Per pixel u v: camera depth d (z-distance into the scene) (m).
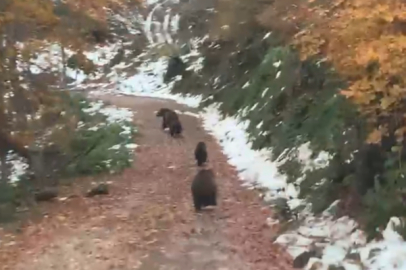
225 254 9.55
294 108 15.61
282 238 10.00
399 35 7.33
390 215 8.86
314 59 12.09
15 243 10.62
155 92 38.28
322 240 9.62
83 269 9.19
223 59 28.22
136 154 18.06
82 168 15.65
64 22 13.33
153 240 10.39
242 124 20.64
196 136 21.12
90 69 14.36
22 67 13.55
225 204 12.45
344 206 10.49
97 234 10.86
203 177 11.98
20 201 13.08
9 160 15.04
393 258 7.84
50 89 14.77
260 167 15.26
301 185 12.48
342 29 7.96
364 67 7.52
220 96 26.97
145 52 44.00
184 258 9.45
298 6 12.86
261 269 8.84
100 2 13.99
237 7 23.47
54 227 11.41
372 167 10.07
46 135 15.22
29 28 12.43
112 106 29.94
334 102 12.19
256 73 21.70
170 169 16.05
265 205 12.18
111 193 13.81
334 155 11.80
